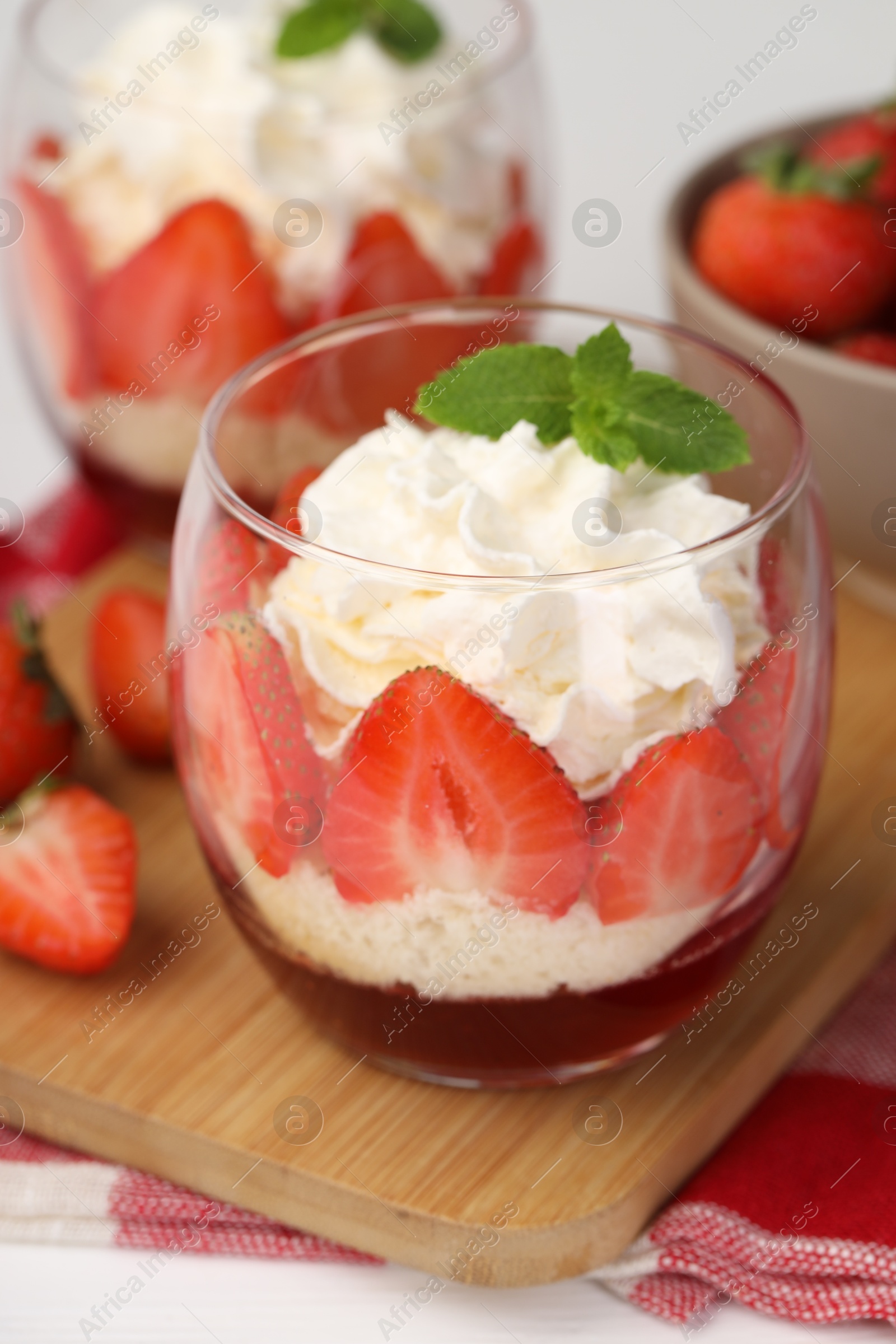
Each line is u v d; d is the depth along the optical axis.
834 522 0.60
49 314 0.60
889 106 0.64
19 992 0.53
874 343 0.60
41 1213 0.51
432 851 0.47
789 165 0.62
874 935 0.54
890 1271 0.49
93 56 0.64
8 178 0.61
